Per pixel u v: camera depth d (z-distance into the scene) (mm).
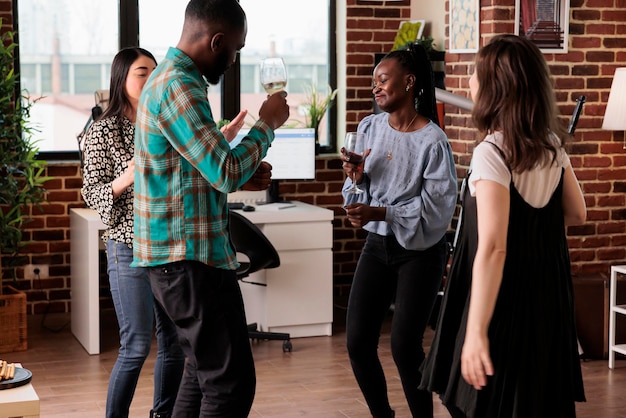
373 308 3662
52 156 6324
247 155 2627
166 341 3676
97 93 5242
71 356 5352
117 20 6395
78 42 6332
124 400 3639
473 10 5672
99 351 5402
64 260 6281
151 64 3662
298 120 6883
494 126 2568
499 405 2566
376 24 6773
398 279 3621
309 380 4883
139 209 2729
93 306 5336
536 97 2527
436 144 3592
